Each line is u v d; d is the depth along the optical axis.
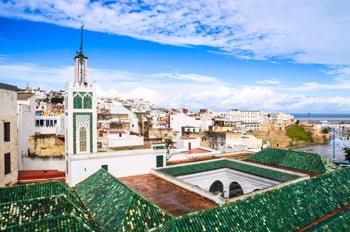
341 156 113.31
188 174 33.72
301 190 22.19
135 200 20.02
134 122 84.62
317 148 138.12
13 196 22.30
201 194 25.67
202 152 51.06
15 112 32.94
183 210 22.16
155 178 32.50
